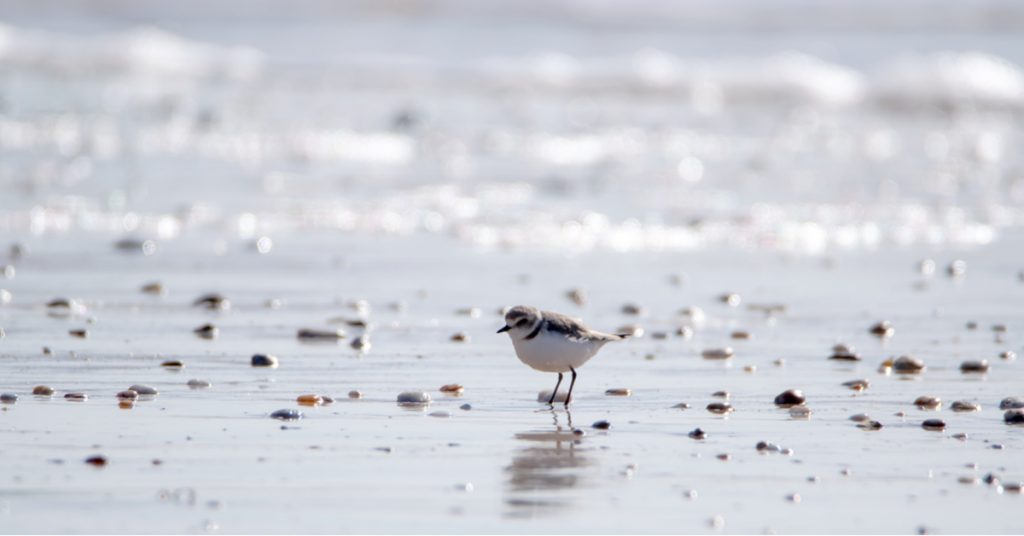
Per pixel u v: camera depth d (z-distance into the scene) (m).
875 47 42.38
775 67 38.19
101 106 30.00
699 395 9.70
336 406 9.12
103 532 6.33
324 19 46.50
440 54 40.91
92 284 13.86
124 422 8.48
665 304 13.55
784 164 25.16
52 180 20.50
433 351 11.17
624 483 7.34
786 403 9.41
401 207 19.64
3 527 6.37
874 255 16.86
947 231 18.66
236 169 22.58
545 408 9.23
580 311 13.12
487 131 28.95
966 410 9.24
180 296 13.38
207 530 6.40
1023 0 47.06
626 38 43.62
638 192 21.59
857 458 7.91
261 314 12.62
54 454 7.65
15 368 10.09
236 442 8.03
